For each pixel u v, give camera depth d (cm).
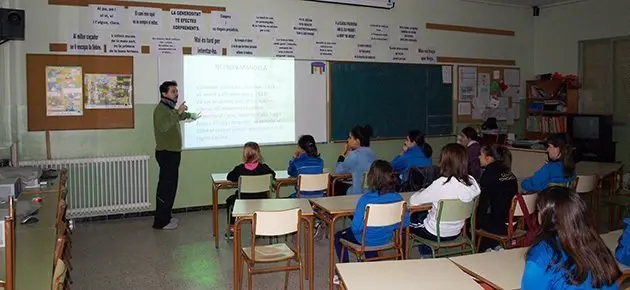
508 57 857
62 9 543
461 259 231
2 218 240
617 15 768
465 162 348
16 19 464
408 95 759
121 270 406
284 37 656
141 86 582
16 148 521
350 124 713
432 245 340
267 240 494
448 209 338
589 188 475
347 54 704
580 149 769
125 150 583
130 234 517
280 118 662
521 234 363
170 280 383
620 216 550
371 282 200
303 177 454
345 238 355
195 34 604
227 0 619
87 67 558
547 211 179
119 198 572
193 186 624
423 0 763
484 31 827
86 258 437
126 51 572
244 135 643
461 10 802
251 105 643
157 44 586
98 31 559
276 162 666
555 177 443
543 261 174
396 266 219
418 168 475
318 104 688
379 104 735
